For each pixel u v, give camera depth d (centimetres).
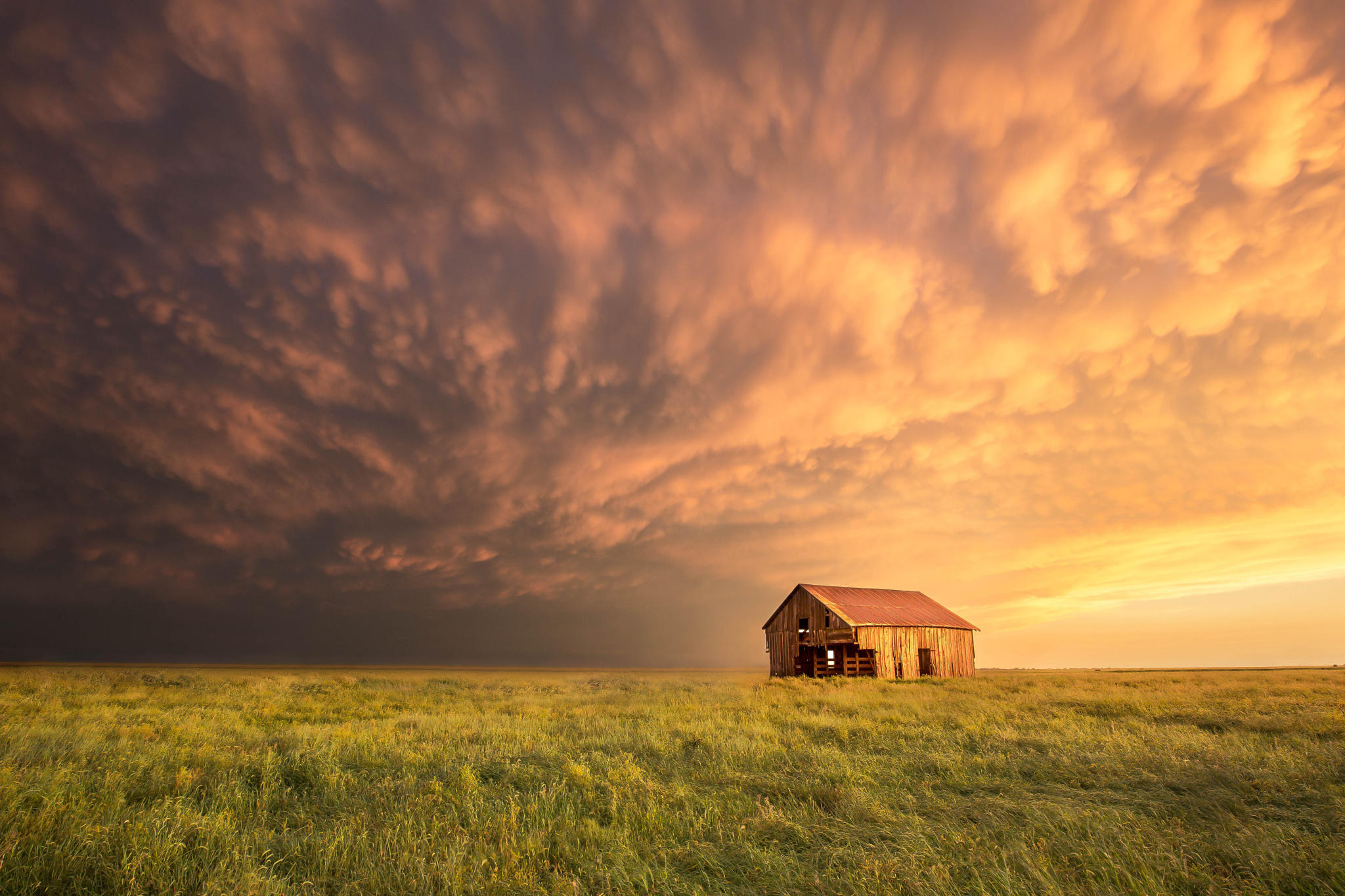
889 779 1060
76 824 728
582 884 619
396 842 718
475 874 615
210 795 948
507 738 1538
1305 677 4041
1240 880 591
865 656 4912
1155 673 5722
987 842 694
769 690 3438
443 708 2408
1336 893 560
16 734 1338
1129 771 1040
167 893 580
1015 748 1322
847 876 607
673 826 803
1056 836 709
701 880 638
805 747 1366
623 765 1150
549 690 3834
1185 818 787
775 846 717
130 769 1066
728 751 1297
